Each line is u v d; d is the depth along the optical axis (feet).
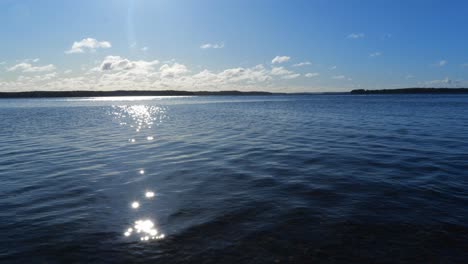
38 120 132.77
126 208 26.99
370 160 44.19
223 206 27.02
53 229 22.76
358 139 65.26
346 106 237.04
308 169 39.52
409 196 28.68
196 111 202.49
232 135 76.69
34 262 18.56
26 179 36.58
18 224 23.61
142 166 43.19
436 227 22.34
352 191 30.35
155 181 35.40
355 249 19.71
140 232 22.31
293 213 25.16
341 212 25.22
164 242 20.79
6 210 26.48
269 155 49.42
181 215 25.26
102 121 127.65
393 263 18.24
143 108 256.11
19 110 224.74
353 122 106.42
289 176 36.32
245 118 136.67
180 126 102.78
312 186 32.17
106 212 26.09
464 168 38.68
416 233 21.56
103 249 19.95
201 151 54.44
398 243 20.34
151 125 107.65
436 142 59.72
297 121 115.75
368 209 25.75
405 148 53.42
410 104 255.91
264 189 31.58
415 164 41.27
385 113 150.61
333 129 85.61
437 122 101.96
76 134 82.38
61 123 118.01
